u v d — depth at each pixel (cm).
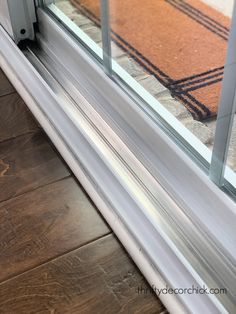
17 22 119
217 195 75
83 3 112
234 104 71
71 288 80
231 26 68
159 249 80
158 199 86
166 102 90
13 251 86
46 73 113
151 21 102
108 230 88
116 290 80
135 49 102
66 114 103
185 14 95
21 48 121
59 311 78
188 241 79
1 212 92
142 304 78
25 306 78
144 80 96
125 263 83
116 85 96
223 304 72
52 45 117
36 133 108
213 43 82
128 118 94
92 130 99
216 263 76
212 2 84
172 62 94
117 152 94
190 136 83
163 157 86
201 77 84
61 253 85
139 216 84
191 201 81
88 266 83
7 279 82
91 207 92
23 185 97
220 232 77
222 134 75
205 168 79
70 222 90
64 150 100
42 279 82
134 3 106
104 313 77
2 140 107
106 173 91
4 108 114
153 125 87
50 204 93
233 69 69
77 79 108
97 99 102
